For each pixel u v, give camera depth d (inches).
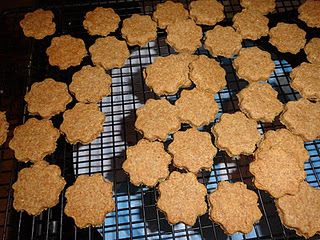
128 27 14.6
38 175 11.4
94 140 12.5
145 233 10.4
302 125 12.2
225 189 11.1
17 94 13.8
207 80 13.2
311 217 10.6
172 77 13.3
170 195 11.0
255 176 11.3
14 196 11.1
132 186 12.2
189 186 11.2
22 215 11.0
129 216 10.7
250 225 10.5
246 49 14.1
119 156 12.6
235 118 12.5
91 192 11.1
